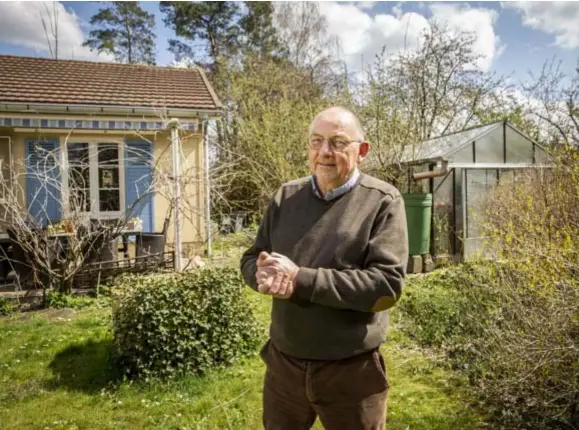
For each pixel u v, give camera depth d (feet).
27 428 10.40
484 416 10.41
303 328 5.82
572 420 9.68
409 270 24.98
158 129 31.91
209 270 15.03
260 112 43.80
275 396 6.37
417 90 46.78
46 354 14.66
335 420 5.89
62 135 31.42
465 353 13.25
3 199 21.31
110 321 17.51
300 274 5.41
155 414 10.95
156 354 12.73
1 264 24.76
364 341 5.73
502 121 28.35
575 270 10.59
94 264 21.85
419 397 11.44
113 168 32.48
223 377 12.87
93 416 10.86
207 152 33.91
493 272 13.70
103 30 77.97
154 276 15.44
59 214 31.04
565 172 15.07
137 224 28.09
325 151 5.90
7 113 29.55
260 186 34.94
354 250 5.74
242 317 14.65
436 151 28.04
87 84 35.40
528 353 10.17
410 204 24.88
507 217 16.63
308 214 6.16
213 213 37.63
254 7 72.74
